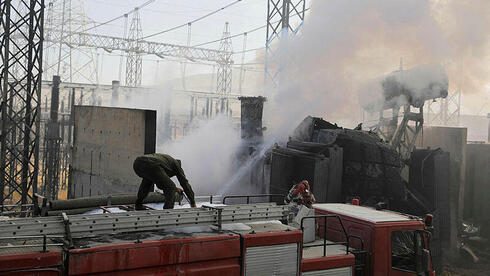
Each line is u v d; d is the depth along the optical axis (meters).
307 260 6.31
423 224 7.43
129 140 16.45
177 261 5.02
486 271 20.59
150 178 6.66
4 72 16.78
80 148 21.00
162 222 5.40
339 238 7.73
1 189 16.73
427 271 6.86
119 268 4.65
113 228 5.09
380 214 7.78
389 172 18.81
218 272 5.29
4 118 16.92
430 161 21.08
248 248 5.52
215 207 5.88
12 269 4.17
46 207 8.02
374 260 6.92
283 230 5.97
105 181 18.25
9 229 4.49
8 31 16.83
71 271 4.39
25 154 17.23
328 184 17.47
